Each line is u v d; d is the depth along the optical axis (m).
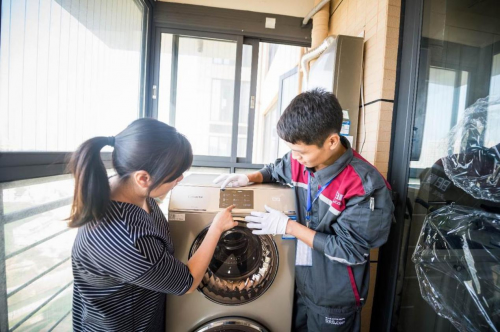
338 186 0.90
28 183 0.87
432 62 1.06
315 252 0.97
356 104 1.42
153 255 0.61
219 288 1.02
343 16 1.74
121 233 0.58
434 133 1.04
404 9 1.23
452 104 0.96
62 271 1.08
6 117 0.78
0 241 0.76
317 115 0.73
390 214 0.84
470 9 0.89
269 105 3.37
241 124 2.27
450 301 0.93
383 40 1.26
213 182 1.16
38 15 0.91
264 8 2.12
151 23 2.05
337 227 0.87
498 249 0.76
